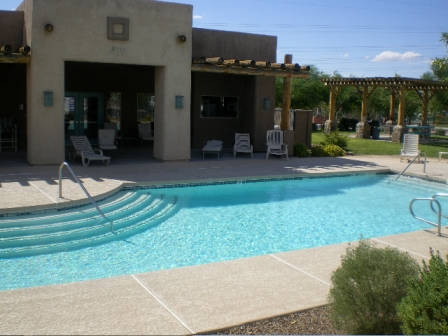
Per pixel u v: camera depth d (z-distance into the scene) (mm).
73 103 17734
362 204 10852
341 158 17125
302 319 4234
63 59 12250
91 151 13281
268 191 11812
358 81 26297
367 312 3826
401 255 4121
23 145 16094
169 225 8641
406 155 16406
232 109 18531
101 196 9312
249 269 5531
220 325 4043
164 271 5375
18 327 3865
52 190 9445
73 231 7695
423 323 3168
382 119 54719
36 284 5785
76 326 3916
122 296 4594
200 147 18094
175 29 13602
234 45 16625
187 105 14094
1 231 7309
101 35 12594
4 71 15633
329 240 8062
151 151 16781
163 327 3961
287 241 7930
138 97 18672
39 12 11828
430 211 10344
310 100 37875
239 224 8867
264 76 17266
